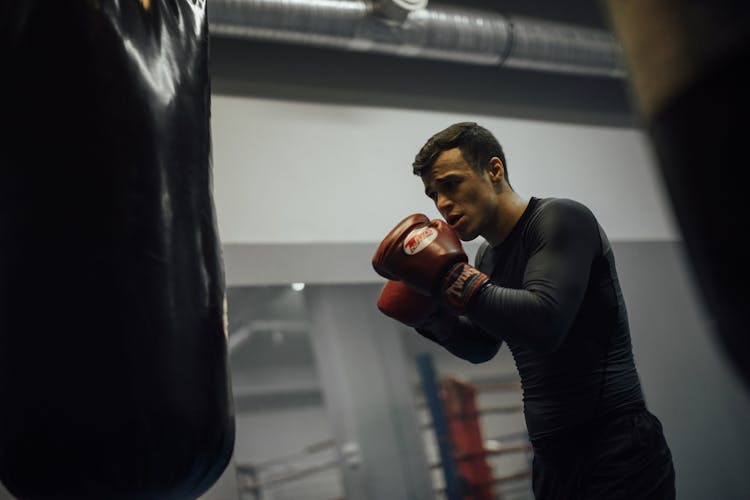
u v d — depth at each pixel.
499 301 1.26
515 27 3.94
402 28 3.61
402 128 4.03
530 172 4.34
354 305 3.58
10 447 0.91
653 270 4.42
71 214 0.94
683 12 0.32
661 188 0.36
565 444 1.36
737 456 4.21
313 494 4.52
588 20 4.86
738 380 0.37
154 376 0.92
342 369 3.46
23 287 0.93
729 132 0.30
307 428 3.59
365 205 3.75
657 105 0.34
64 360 0.90
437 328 1.56
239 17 3.29
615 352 1.37
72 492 0.90
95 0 1.02
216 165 3.50
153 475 0.91
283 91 3.79
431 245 1.35
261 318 3.54
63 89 0.98
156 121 1.01
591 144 4.61
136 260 0.94
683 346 4.32
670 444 4.06
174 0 1.14
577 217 1.34
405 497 3.44
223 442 0.99
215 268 1.06
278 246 3.43
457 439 4.08
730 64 0.30
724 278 0.32
